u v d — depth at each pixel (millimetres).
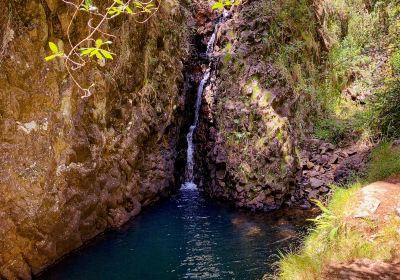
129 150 8289
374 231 5027
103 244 7164
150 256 6676
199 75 11078
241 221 8102
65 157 6355
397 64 10188
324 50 11477
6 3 5168
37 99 5816
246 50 10062
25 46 5559
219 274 5996
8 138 5465
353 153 9305
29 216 5723
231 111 9672
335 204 5957
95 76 7016
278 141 9109
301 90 10312
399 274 4262
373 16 11477
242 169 9078
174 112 9859
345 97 11211
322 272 4527
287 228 7555
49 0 5777
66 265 6375
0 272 5465
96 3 6652
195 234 7516
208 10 11539
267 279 5641
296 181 9070
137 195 8680
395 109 8758
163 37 9391
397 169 6559
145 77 8766
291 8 10781
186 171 10781
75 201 6691
